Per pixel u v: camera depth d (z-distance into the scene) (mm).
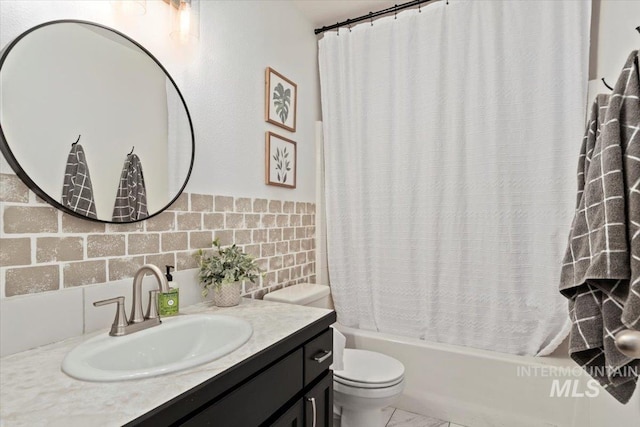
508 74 1919
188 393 719
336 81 2404
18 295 936
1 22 923
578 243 971
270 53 2047
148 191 1283
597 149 928
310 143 2479
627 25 1477
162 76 1352
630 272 787
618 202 815
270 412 982
